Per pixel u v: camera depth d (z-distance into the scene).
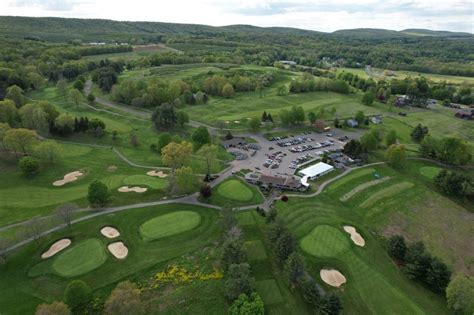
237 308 54.22
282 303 59.09
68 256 68.44
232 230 72.38
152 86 178.38
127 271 64.81
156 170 108.38
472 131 158.75
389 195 98.19
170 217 82.12
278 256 67.81
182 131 144.12
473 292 56.03
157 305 57.78
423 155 127.31
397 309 60.06
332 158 120.88
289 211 87.06
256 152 126.69
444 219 89.62
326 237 77.69
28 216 81.62
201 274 64.69
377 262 71.25
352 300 61.28
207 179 101.69
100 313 56.03
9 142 104.50
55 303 50.75
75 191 93.38
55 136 131.38
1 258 64.94
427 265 65.88
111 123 150.38
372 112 183.62
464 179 99.12
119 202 88.12
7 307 56.62
